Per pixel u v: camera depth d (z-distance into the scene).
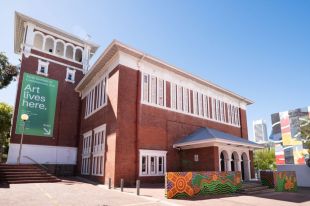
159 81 21.95
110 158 17.69
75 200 10.38
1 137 32.41
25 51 25.92
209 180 13.47
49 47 30.11
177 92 23.30
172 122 21.83
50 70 27.31
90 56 33.47
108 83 20.62
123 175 17.08
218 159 19.17
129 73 19.62
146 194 12.70
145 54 20.14
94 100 23.91
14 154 23.02
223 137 20.48
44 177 18.52
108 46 19.28
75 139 27.38
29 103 24.92
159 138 20.25
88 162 22.77
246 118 32.25
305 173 23.38
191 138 21.09
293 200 12.58
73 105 28.23
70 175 26.00
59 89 27.52
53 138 25.80
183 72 23.55
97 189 14.75
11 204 9.07
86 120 25.56
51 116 26.17
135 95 19.62
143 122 19.38
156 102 21.05
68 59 29.22
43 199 10.36
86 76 24.89
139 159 18.22
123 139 17.80
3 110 30.67
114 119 18.20
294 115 54.59
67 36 29.61
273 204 11.07
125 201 10.49
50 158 25.16
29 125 24.45
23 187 14.41
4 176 17.22
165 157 20.23
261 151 52.28
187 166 20.94
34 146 24.34
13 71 22.17
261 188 16.28
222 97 29.06
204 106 25.89
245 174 23.62
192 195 12.43
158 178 19.19
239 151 22.55
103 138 20.12
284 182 17.53
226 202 11.12
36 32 27.41
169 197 11.47
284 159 54.50
